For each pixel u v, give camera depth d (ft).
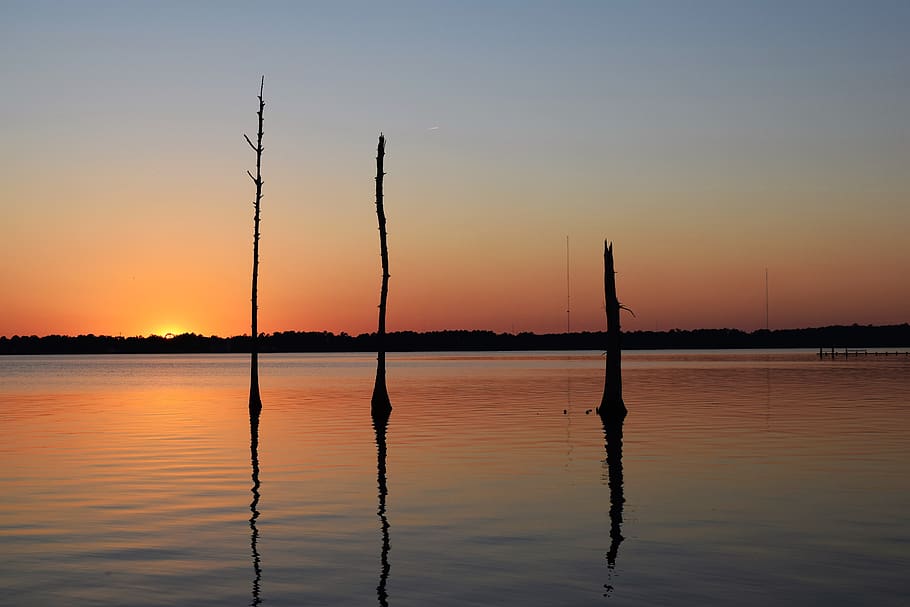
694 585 39.93
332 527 52.75
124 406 163.63
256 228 153.99
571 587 39.70
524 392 200.23
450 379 277.23
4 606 37.17
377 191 146.72
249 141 153.48
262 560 44.83
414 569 42.98
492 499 61.98
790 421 120.98
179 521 54.60
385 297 144.46
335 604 37.47
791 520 54.24
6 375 362.74
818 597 38.09
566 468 77.30
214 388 237.45
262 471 76.02
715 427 113.70
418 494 63.98
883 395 174.81
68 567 43.57
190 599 38.22
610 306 135.44
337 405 164.76
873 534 50.21
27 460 83.71
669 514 56.29
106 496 63.52
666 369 350.23
